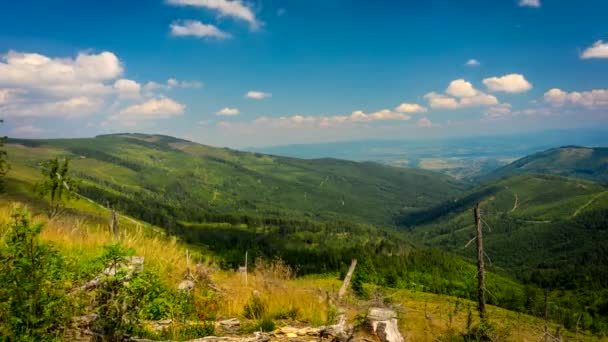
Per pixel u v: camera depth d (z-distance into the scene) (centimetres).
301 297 1156
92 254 1205
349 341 884
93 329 639
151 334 750
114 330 632
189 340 746
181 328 809
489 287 10162
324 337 873
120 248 688
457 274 12838
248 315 1023
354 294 1744
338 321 1023
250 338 794
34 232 608
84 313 671
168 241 1647
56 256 730
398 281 9869
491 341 1736
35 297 577
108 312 632
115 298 647
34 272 589
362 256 13938
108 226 1644
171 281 1178
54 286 660
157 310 867
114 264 670
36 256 602
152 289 835
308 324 980
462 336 1756
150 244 1492
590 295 9731
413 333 1650
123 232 1550
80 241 1373
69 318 634
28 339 558
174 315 884
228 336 815
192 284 1177
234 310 1031
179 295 983
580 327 5741
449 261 14725
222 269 1680
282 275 1409
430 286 10494
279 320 989
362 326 1002
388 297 1575
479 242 2366
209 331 829
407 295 5681
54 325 620
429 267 13762
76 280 811
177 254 1500
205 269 1341
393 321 1012
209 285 1241
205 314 943
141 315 786
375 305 1383
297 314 1036
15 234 597
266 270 1417
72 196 3497
